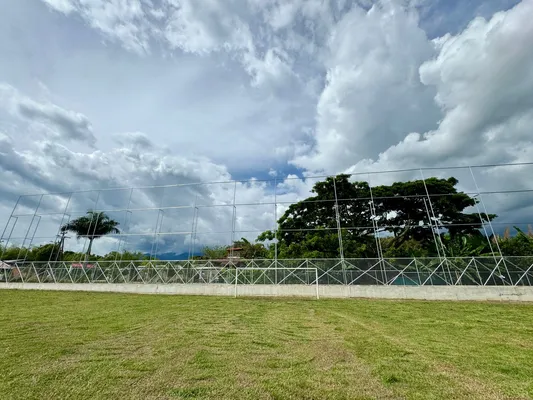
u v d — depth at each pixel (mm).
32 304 11219
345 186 24531
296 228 24344
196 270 17797
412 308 10930
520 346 5516
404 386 3395
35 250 27672
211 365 4070
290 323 7566
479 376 3785
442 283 15102
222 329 6641
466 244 19938
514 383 3549
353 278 16203
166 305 11219
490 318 8844
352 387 3336
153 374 3693
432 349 5180
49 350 4762
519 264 14727
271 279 16766
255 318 8289
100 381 3445
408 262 16156
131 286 17250
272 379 3561
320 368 4000
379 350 5004
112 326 6871
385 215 24266
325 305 11727
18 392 3127
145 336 5852
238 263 18734
